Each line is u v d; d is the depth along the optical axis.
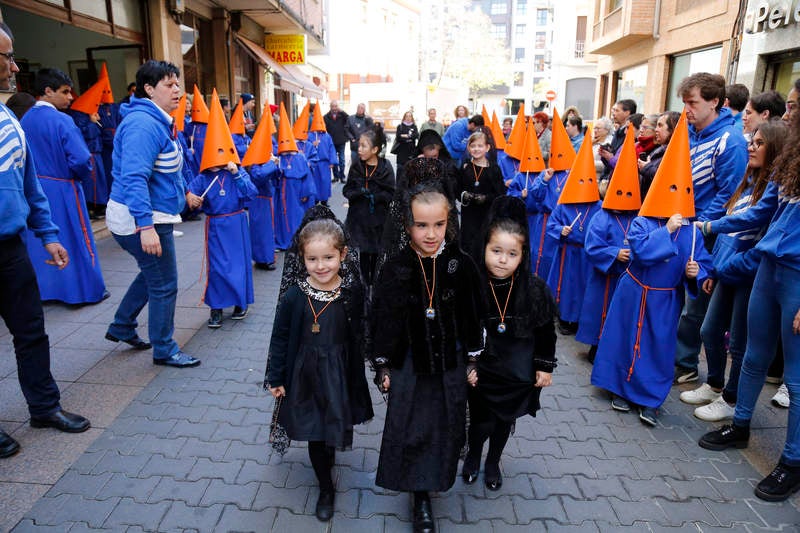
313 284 2.72
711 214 3.92
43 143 5.11
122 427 3.46
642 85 15.95
